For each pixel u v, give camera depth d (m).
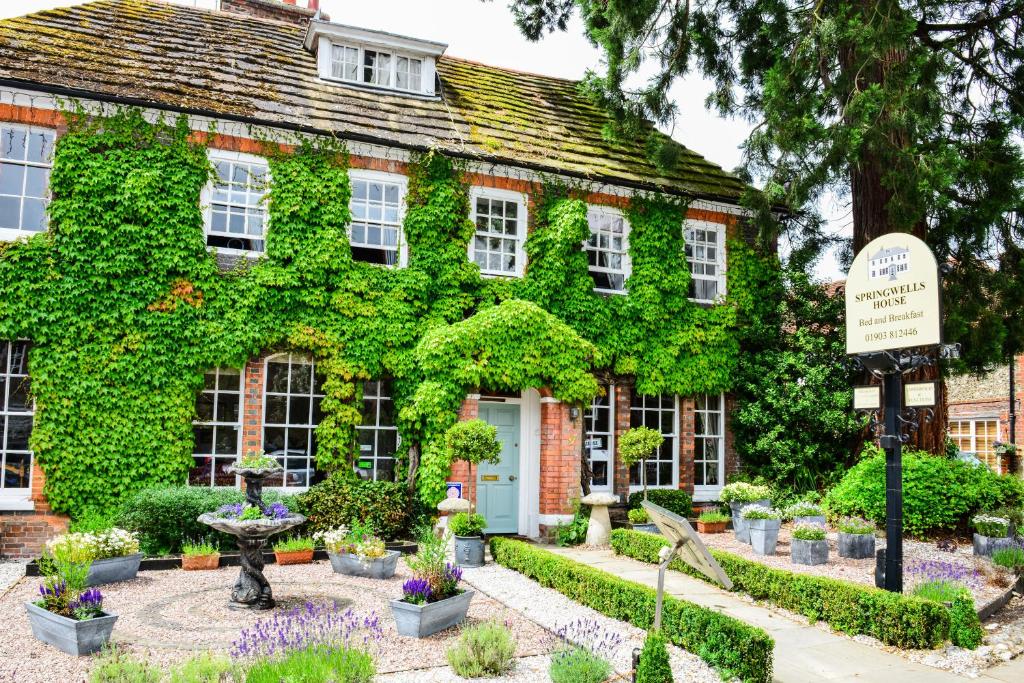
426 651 6.76
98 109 11.56
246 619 7.62
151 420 11.37
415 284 13.13
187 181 11.93
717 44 16.31
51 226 11.14
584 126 16.92
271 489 11.59
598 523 12.62
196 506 10.65
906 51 12.53
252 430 12.16
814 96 13.73
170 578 9.50
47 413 10.83
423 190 13.51
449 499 11.52
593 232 15.20
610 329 14.74
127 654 6.15
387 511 11.86
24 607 7.63
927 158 12.53
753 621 8.24
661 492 14.51
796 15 14.60
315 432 12.69
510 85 17.34
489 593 9.19
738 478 15.56
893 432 8.88
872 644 7.56
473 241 14.12
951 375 14.30
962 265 14.07
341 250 12.69
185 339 11.65
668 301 15.38
